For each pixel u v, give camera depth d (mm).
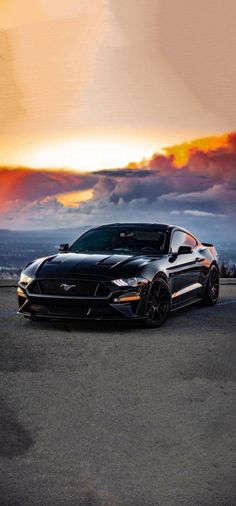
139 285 8484
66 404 5578
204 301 10719
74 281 8414
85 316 8383
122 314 8398
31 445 4676
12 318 9484
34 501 3844
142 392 5934
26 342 7875
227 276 16688
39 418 5230
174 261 9469
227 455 4531
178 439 4816
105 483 4086
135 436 4863
